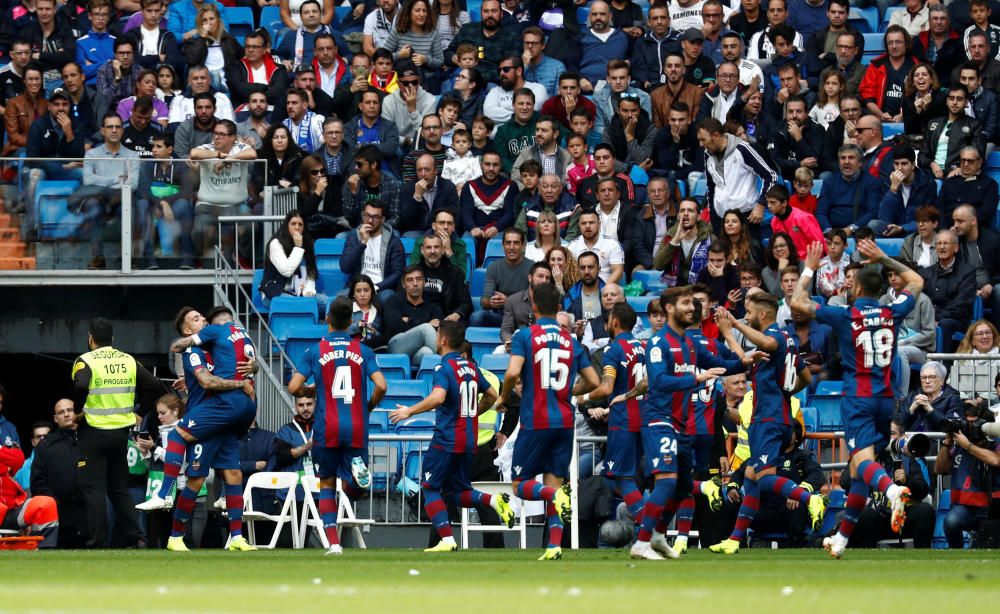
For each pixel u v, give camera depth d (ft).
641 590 77.77
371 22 251.39
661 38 240.73
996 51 239.30
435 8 247.91
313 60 241.96
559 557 126.82
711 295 179.83
